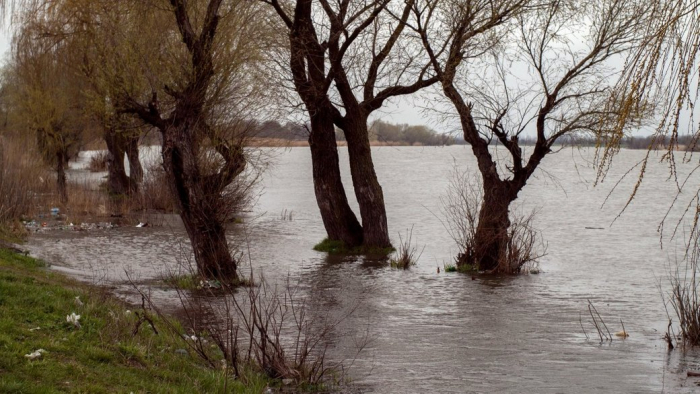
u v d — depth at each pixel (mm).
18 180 30422
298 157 175625
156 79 18625
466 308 17062
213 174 19547
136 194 40125
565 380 11047
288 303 17062
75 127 38656
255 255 25953
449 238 32312
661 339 14008
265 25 22016
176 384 8750
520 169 22906
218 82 19094
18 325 9375
